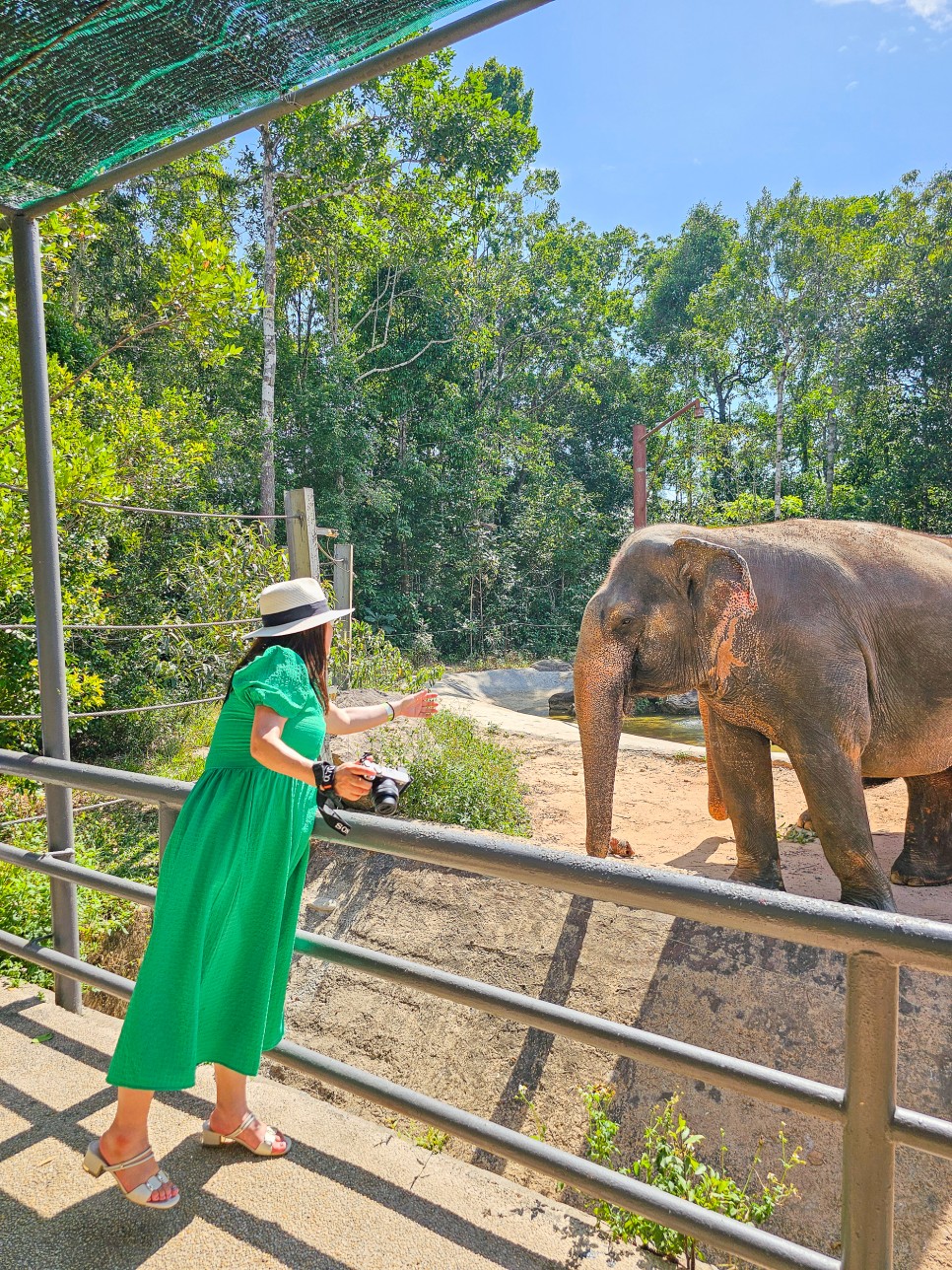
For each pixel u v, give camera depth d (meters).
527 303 38.09
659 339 50.78
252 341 26.55
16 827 6.39
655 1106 3.88
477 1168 2.57
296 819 2.29
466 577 32.78
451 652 33.22
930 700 5.19
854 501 33.09
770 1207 2.88
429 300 29.11
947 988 3.94
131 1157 2.29
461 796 7.31
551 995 4.57
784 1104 1.70
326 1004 5.08
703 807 8.44
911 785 6.06
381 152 25.42
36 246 3.59
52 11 2.40
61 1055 3.19
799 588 4.97
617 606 5.32
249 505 25.30
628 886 1.81
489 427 35.16
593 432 46.47
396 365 28.92
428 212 27.41
